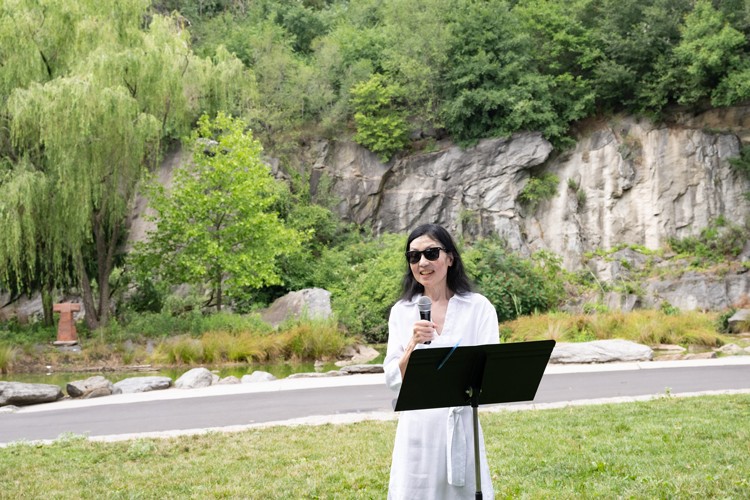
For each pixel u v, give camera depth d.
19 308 25.00
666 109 29.83
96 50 20.16
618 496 5.68
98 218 21.14
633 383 12.01
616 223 29.19
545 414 9.27
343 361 18.83
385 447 7.70
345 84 31.42
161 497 6.14
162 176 27.64
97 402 11.84
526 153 29.16
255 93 24.03
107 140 19.42
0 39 20.12
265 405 10.98
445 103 30.03
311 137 31.23
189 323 20.77
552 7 31.72
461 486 3.74
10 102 19.08
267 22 36.84
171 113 21.88
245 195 22.59
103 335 19.67
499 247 26.72
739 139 28.66
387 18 34.25
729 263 26.97
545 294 25.62
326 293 22.75
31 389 12.10
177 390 12.89
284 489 6.26
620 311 22.91
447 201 29.56
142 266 22.50
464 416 3.81
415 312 3.93
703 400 9.84
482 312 3.90
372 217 30.20
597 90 30.22
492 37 30.12
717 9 29.67
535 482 6.25
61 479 6.79
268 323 21.39
